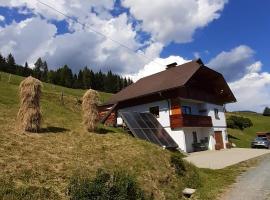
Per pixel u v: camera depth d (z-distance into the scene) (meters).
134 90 36.47
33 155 10.18
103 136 15.81
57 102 33.06
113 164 11.53
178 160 13.95
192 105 34.84
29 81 13.67
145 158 13.30
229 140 44.03
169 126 30.02
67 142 13.06
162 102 31.11
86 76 115.19
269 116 107.75
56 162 10.08
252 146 40.62
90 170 10.15
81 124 17.94
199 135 34.44
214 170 17.19
